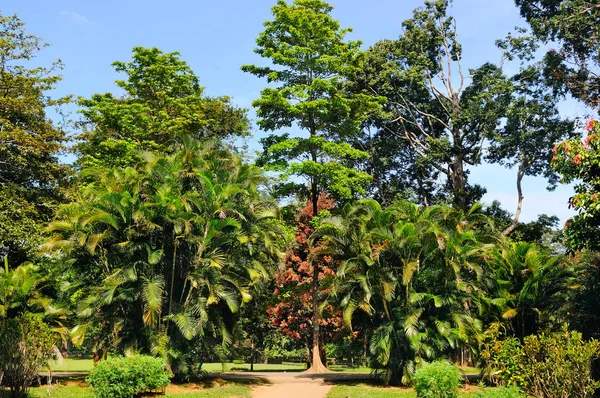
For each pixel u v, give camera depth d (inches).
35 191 863.7
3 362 520.4
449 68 1408.7
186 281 696.4
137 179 689.6
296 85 1026.1
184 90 1152.2
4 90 872.3
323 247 750.5
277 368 1483.8
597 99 1015.0
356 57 1089.4
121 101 1166.3
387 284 673.6
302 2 1091.3
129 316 687.7
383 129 1434.5
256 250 748.0
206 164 726.5
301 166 987.9
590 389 439.5
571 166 537.3
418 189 1470.2
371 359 736.3
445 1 1381.6
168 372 647.1
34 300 658.8
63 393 585.9
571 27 1083.9
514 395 392.8
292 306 1214.3
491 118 1213.1
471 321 686.5
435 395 478.3
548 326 708.7
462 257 694.5
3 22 902.4
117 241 685.3
